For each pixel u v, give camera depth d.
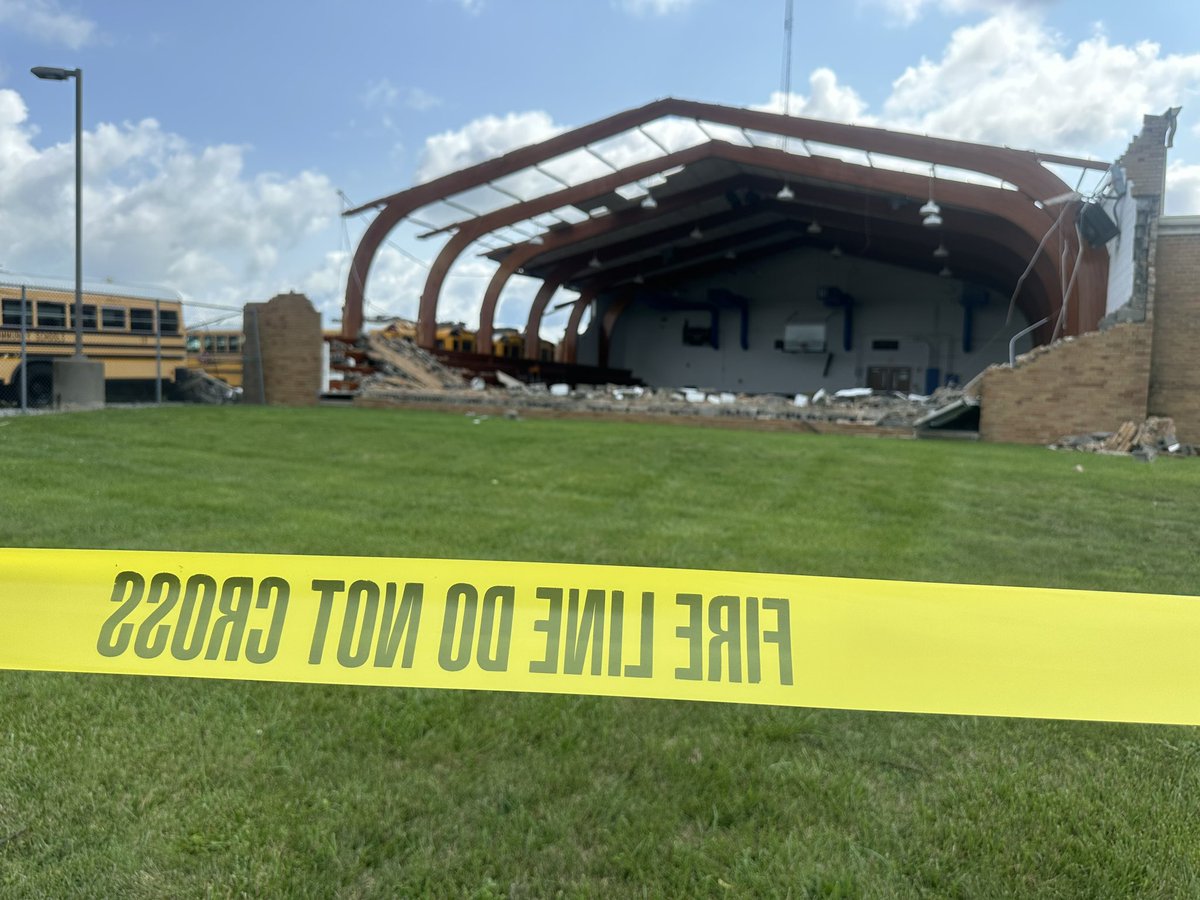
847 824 2.22
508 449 10.77
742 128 25.48
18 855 1.97
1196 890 1.95
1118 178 16.19
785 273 50.97
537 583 2.58
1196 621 2.41
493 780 2.39
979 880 1.97
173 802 2.22
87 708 2.76
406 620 2.55
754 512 6.67
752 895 1.91
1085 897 1.92
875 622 2.48
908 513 6.79
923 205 28.16
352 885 1.91
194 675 2.43
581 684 2.42
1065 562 5.08
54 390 15.94
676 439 12.93
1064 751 2.65
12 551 2.53
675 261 46.31
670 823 2.20
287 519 5.70
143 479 7.38
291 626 2.54
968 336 46.19
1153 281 15.48
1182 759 2.60
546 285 44.72
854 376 49.12
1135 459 12.22
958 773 2.50
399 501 6.64
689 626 2.52
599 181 31.44
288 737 2.61
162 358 19.52
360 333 29.75
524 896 1.89
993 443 16.06
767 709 2.92
